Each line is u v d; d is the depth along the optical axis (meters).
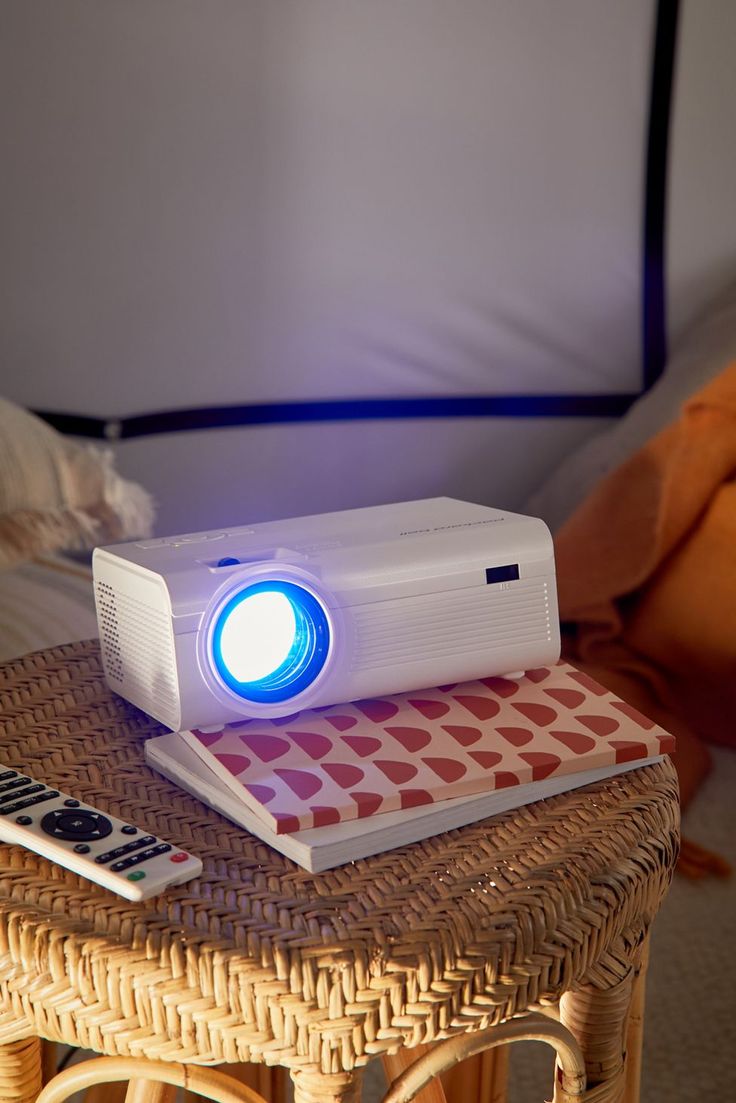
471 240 1.59
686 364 1.55
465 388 1.64
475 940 0.48
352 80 1.49
